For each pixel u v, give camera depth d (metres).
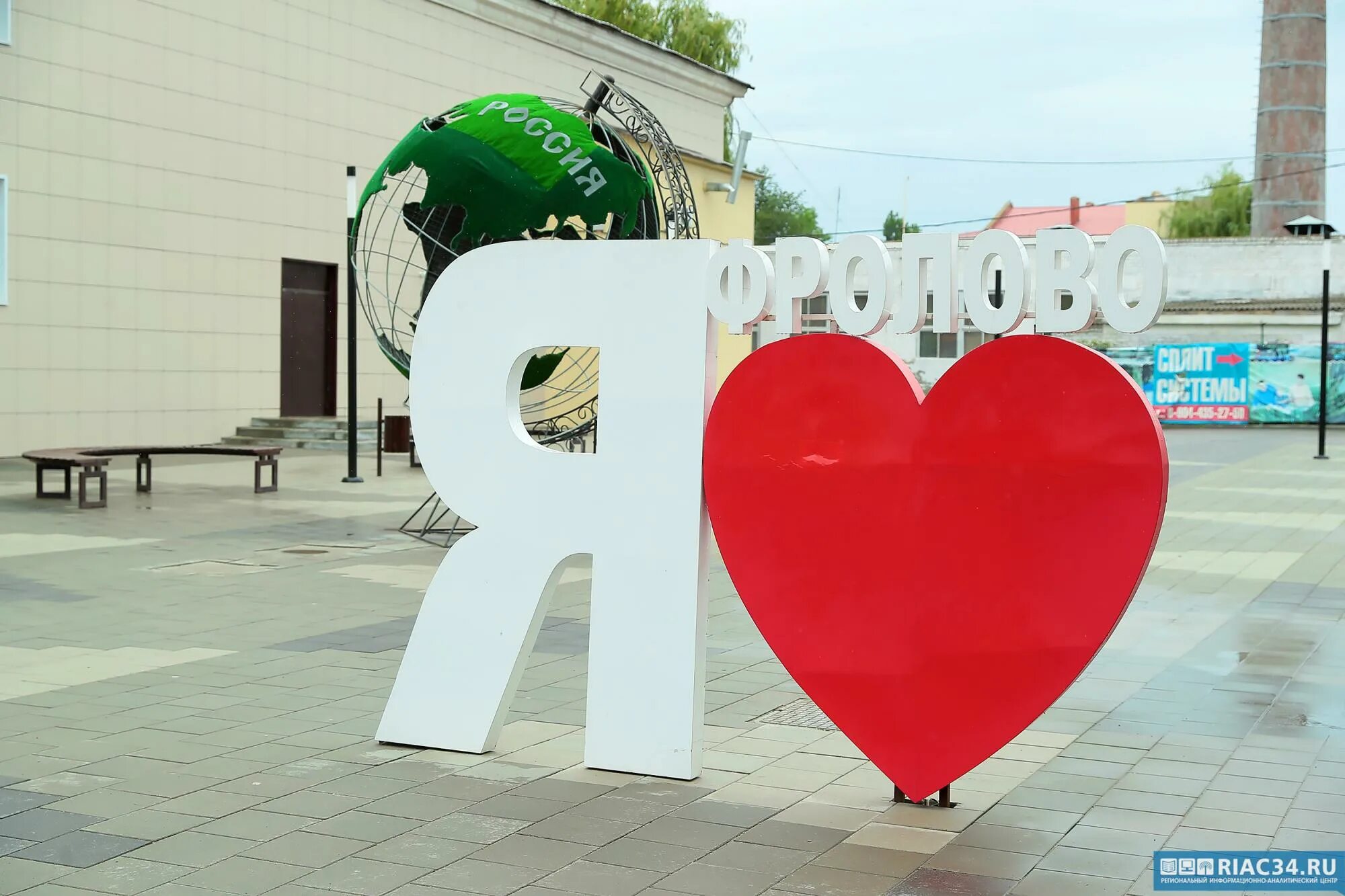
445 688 6.56
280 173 26.19
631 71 35.28
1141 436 5.07
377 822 5.45
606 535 6.28
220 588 10.90
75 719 6.99
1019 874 4.90
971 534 5.41
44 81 21.91
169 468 21.27
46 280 22.09
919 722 5.52
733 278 5.96
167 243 24.08
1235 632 9.62
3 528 14.23
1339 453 27.62
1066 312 5.23
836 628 5.68
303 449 25.06
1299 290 41.56
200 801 5.69
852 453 5.66
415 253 27.66
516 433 6.52
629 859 5.04
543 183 12.39
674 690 6.12
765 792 5.90
